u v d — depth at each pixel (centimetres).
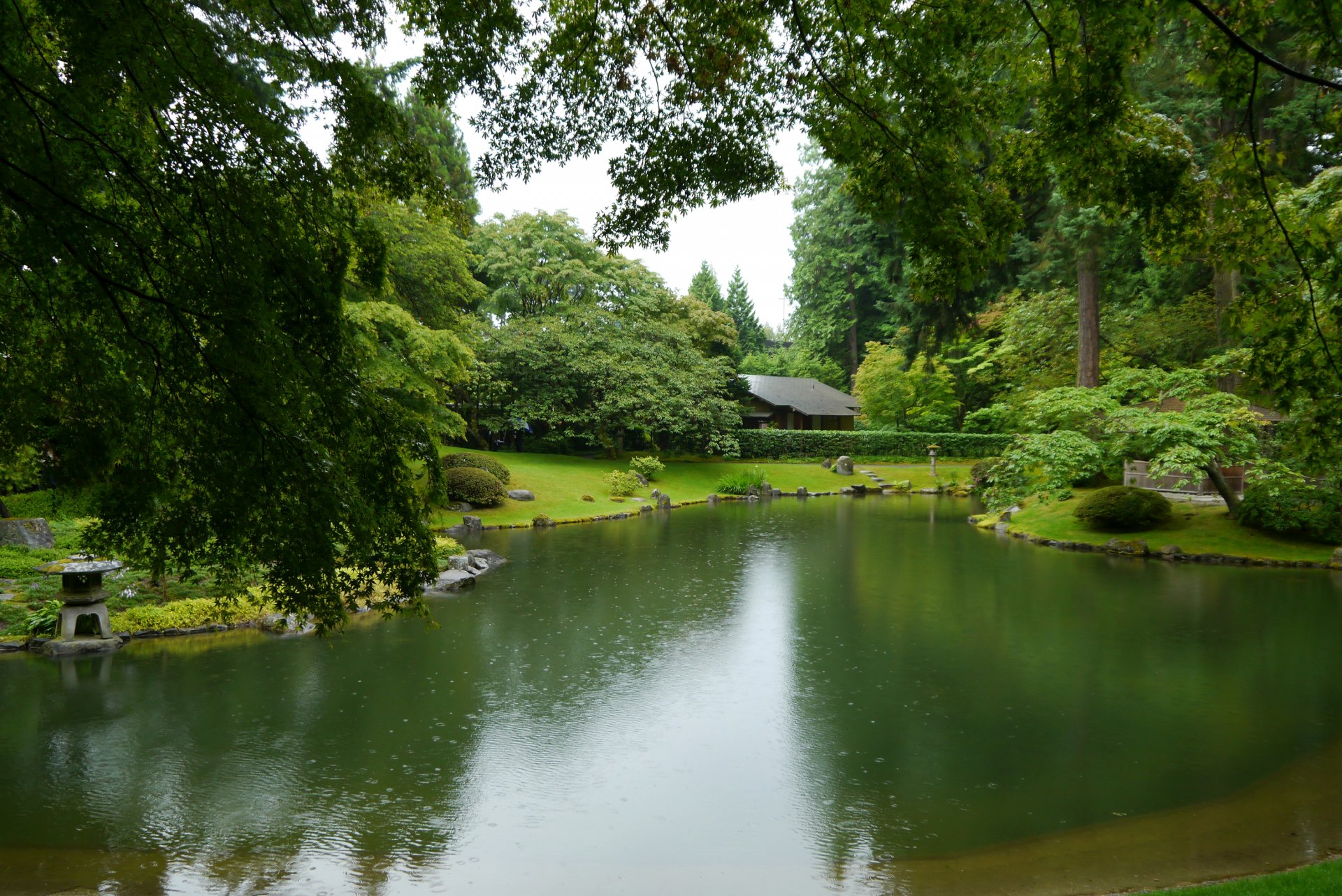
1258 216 541
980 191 515
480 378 3017
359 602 1219
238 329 384
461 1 462
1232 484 2086
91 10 329
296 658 959
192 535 447
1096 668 925
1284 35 1580
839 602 1274
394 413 514
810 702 811
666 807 591
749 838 548
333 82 445
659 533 2152
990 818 577
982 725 753
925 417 4281
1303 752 691
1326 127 504
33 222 332
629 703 807
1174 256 571
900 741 714
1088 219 1791
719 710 788
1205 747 702
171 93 367
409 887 486
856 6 453
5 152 325
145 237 395
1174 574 1506
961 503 3081
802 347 5694
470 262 3316
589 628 1106
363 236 479
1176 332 2294
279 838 541
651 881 494
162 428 425
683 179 528
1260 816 579
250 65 420
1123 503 1827
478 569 1551
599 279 3353
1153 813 584
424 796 603
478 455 2714
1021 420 2478
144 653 977
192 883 488
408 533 508
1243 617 1166
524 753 683
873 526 2320
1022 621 1147
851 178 524
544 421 3622
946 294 509
